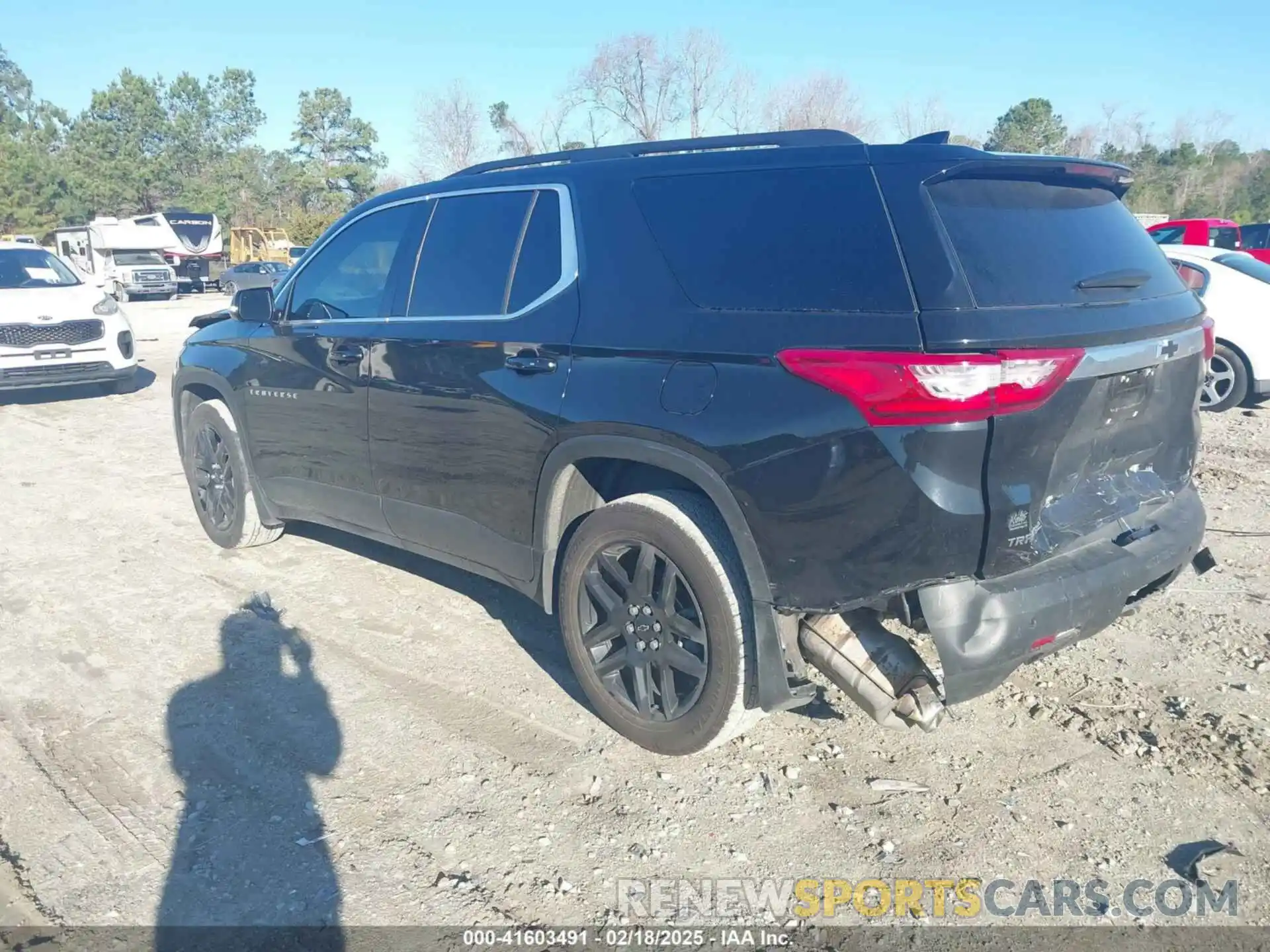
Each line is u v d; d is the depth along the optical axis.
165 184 73.00
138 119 85.06
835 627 3.01
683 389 3.01
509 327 3.59
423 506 4.07
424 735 3.55
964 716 3.64
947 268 2.67
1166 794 3.16
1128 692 3.80
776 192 3.03
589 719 3.66
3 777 3.30
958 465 2.61
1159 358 2.99
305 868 2.86
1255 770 3.27
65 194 63.72
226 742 3.52
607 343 3.24
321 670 4.07
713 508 3.13
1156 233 16.97
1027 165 2.91
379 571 5.23
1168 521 3.31
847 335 2.71
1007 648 2.75
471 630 4.46
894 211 2.78
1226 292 8.97
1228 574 5.01
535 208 3.68
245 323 5.10
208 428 5.41
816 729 3.57
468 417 3.72
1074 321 2.76
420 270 4.09
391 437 4.11
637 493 3.34
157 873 2.83
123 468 7.63
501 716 3.69
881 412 2.61
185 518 6.24
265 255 49.81
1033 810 3.10
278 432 4.83
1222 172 53.50
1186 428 3.42
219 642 4.35
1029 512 2.71
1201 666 4.00
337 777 3.30
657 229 3.27
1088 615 2.91
